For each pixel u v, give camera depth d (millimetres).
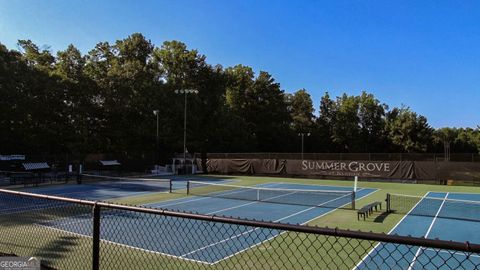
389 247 11219
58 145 51750
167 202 22812
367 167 39438
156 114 52031
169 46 64062
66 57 53469
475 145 93000
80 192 27484
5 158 38125
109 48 62000
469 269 9531
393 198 25578
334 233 3365
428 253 10648
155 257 10094
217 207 21000
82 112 52500
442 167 36281
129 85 55688
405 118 84562
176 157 50625
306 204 22078
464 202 23203
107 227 12953
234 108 75688
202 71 64438
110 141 56156
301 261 10164
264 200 23562
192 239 11742
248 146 70000
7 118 45438
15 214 16172
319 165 41500
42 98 49219
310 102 95625
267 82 80312
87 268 8766
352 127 89625
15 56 47906
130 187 30672
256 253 10758
